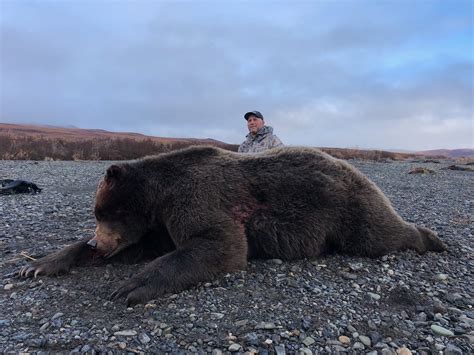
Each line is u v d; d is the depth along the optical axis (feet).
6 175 50.03
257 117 25.81
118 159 91.09
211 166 15.23
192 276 12.89
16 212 25.81
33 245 18.01
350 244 15.84
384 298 12.69
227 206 14.56
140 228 14.97
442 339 10.34
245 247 14.28
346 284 13.60
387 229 15.88
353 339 10.37
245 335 10.33
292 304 12.08
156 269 12.66
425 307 11.94
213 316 11.25
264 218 14.92
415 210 28.60
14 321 10.92
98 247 14.55
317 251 15.60
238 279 13.64
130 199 14.61
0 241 18.58
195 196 14.26
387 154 130.31
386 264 15.28
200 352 9.66
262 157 15.97
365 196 15.90
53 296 12.42
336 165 16.34
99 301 12.15
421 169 66.69
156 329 10.53
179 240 14.25
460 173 68.59
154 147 95.25
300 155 16.25
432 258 16.17
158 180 14.76
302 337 10.36
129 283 12.43
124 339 10.07
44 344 9.77
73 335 10.19
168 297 12.35
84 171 58.44
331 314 11.55
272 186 15.19
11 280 13.73
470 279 14.28
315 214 15.26
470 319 11.30
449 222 23.90
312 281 13.76
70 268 14.48
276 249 15.20
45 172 55.16
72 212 26.40
